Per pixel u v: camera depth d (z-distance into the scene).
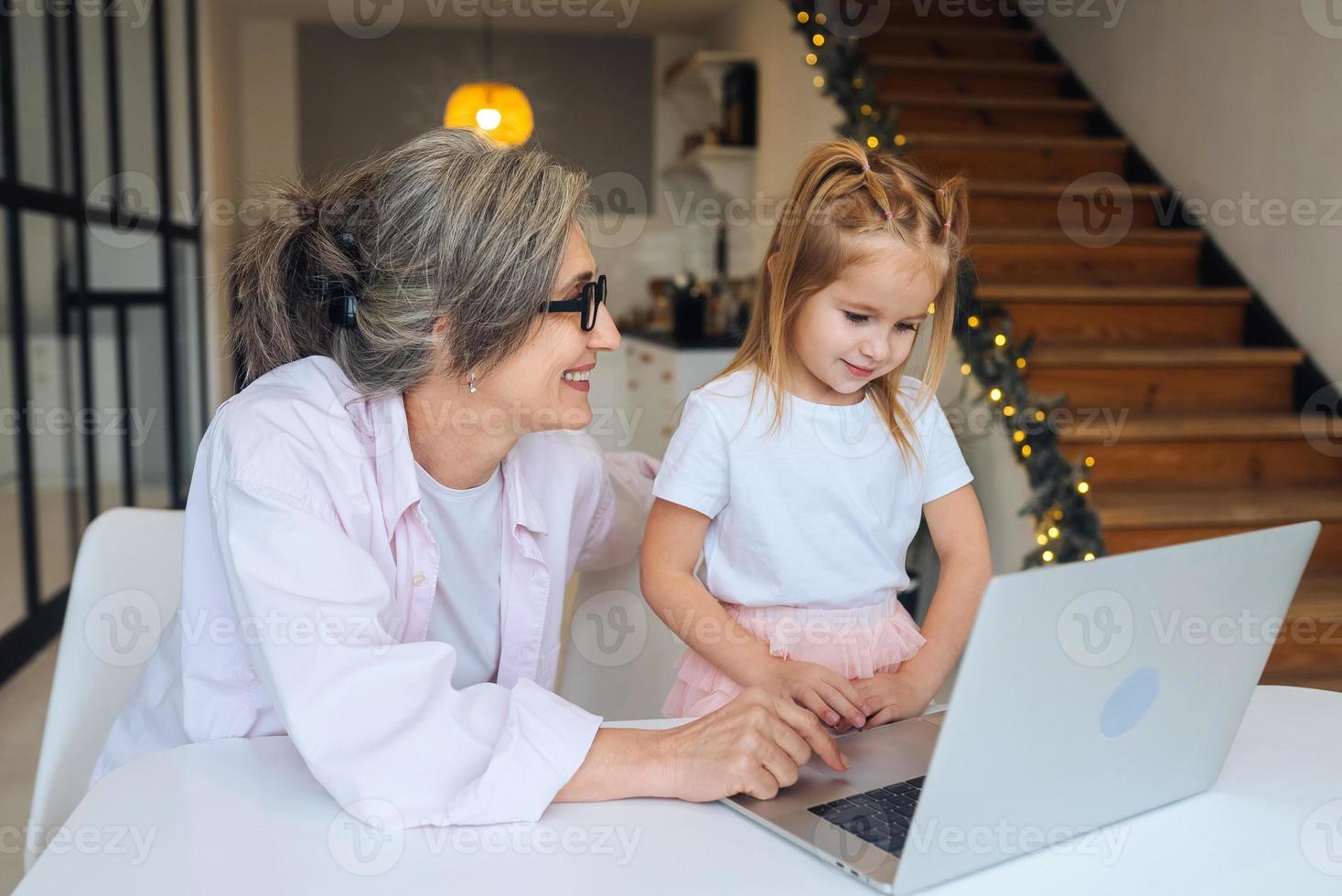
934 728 1.12
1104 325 3.90
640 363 5.00
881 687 1.24
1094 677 0.81
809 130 5.11
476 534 1.24
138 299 4.93
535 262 1.05
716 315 4.83
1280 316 3.82
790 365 1.35
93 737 1.25
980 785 0.79
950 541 1.43
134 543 1.29
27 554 3.57
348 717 0.91
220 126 6.29
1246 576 0.88
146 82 5.09
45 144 3.84
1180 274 4.23
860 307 1.24
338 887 0.79
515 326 1.06
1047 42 5.28
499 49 7.13
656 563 1.33
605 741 0.96
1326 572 3.21
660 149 7.30
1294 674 2.94
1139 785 0.92
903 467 1.38
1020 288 3.82
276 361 1.18
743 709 0.97
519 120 5.07
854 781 0.98
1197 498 3.29
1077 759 0.84
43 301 3.79
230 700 1.09
